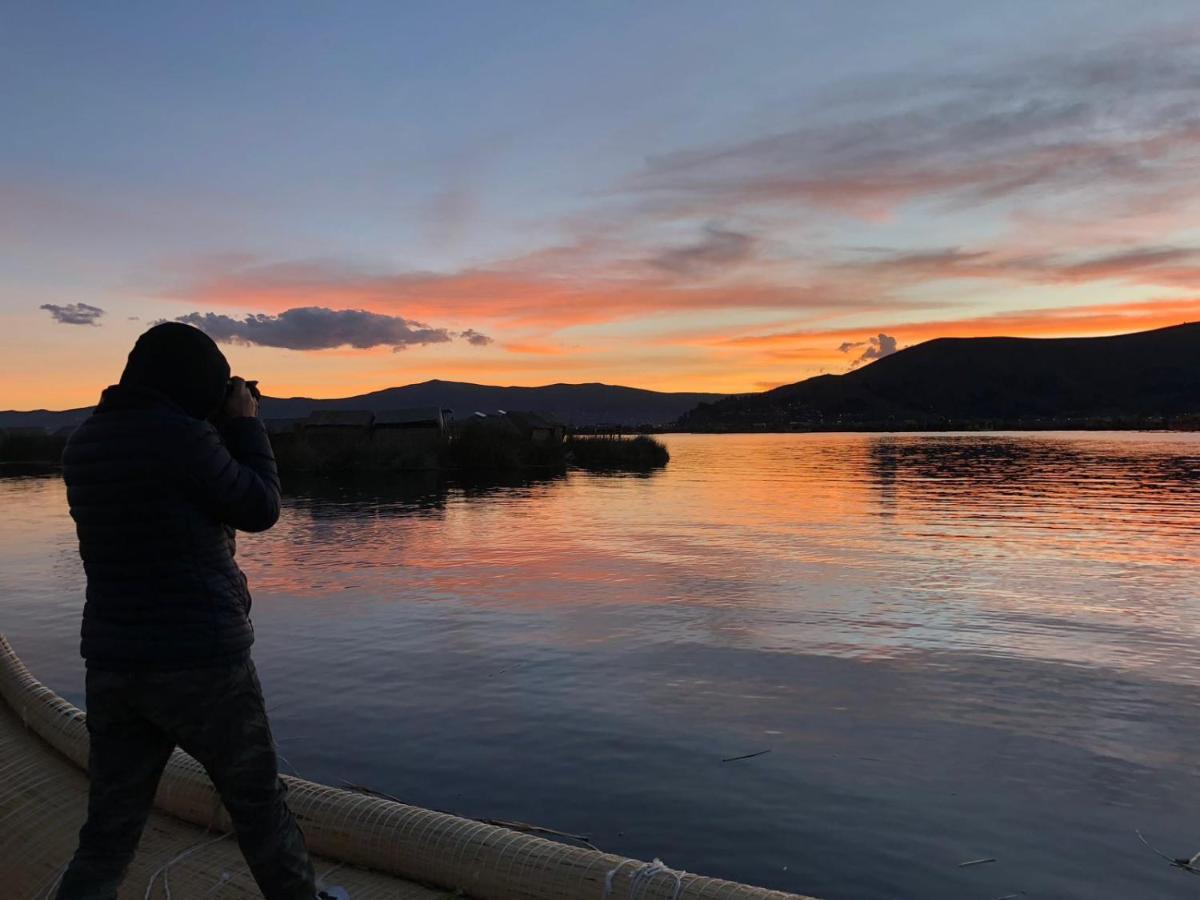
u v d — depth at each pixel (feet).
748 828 18.56
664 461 218.18
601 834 18.33
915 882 16.29
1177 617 40.50
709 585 49.52
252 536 74.38
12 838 12.82
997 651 34.06
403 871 11.64
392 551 64.34
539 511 95.71
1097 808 19.62
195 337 8.77
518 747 23.54
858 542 68.59
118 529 8.09
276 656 33.68
